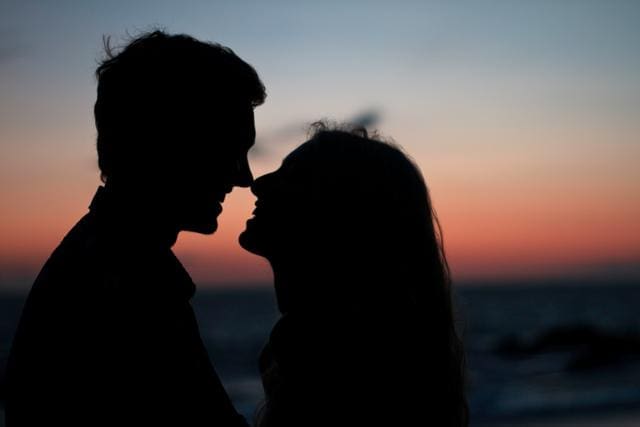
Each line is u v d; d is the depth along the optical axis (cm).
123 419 156
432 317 179
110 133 179
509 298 13738
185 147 180
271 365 198
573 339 3484
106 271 162
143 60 178
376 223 179
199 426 166
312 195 183
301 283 182
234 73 187
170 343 166
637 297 13988
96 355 156
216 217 196
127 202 175
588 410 1087
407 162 189
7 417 163
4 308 9062
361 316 174
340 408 170
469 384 205
